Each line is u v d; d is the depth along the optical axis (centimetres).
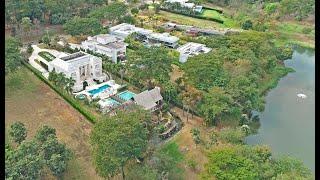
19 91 18138
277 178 11100
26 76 19450
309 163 14200
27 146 12619
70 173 13250
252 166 11519
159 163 12775
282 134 16000
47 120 16150
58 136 15138
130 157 12412
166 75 17925
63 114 16625
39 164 12050
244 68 18212
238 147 12556
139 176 12262
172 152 14462
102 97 17700
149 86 18425
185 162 13950
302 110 17812
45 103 17338
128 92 18375
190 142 15012
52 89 18462
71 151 13888
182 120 16400
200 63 17200
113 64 19662
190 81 16938
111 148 12019
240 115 15750
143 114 14175
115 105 16762
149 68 17900
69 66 18225
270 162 12169
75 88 18362
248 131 15275
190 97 16462
